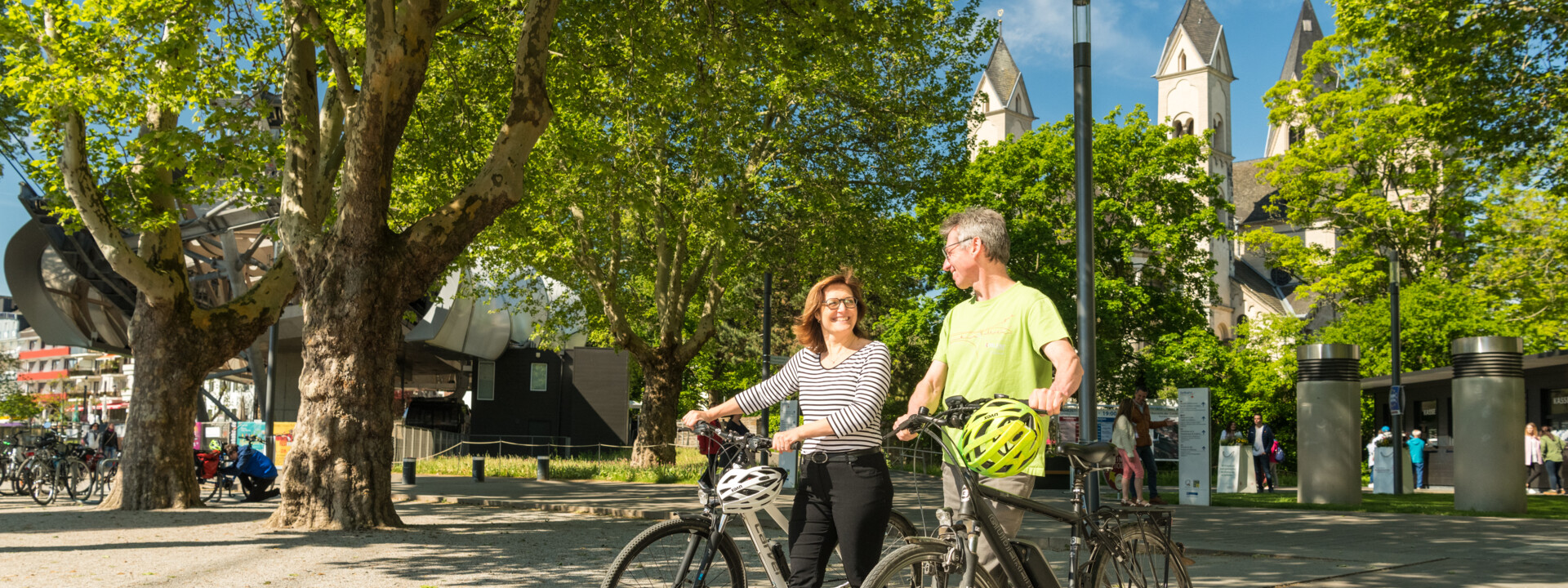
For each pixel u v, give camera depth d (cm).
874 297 3888
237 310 1498
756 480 414
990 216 446
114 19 1247
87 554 939
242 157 1278
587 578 802
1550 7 1557
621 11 1459
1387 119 3472
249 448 1656
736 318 3709
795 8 1432
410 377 6116
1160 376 3978
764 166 2486
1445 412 2648
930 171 2611
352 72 1552
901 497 1598
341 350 1161
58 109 1274
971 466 366
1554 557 915
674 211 2145
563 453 4788
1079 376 404
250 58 1436
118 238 1387
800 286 3578
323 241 1180
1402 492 2170
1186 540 1059
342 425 1156
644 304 3319
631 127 2009
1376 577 795
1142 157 4047
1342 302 3900
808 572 442
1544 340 2998
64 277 4038
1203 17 8450
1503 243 2967
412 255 1184
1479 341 1506
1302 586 743
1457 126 1703
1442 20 1636
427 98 1877
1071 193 4069
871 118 2512
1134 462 1487
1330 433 1630
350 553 952
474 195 1221
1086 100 973
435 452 4000
